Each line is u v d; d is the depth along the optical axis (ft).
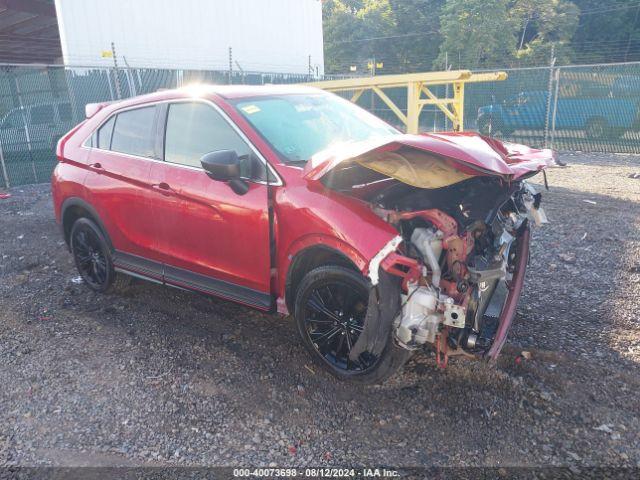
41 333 14.35
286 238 11.27
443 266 10.17
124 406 10.98
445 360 10.41
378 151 9.77
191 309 15.57
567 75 49.47
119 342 13.70
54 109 38.96
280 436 9.93
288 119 13.21
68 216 17.21
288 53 60.23
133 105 15.30
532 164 10.75
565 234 21.38
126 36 44.45
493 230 11.29
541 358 12.00
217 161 11.14
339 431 10.00
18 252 21.71
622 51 163.12
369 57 160.04
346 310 10.79
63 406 11.05
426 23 159.12
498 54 136.46
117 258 15.72
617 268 17.44
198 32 49.98
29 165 38.63
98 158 15.71
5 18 61.72
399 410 10.50
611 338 12.85
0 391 11.68
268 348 13.10
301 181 11.23
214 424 10.33
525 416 10.14
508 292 11.24
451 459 9.14
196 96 13.61
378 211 10.23
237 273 12.51
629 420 9.92
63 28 40.45
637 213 24.34
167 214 13.66
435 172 9.91
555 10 153.28
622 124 47.34
